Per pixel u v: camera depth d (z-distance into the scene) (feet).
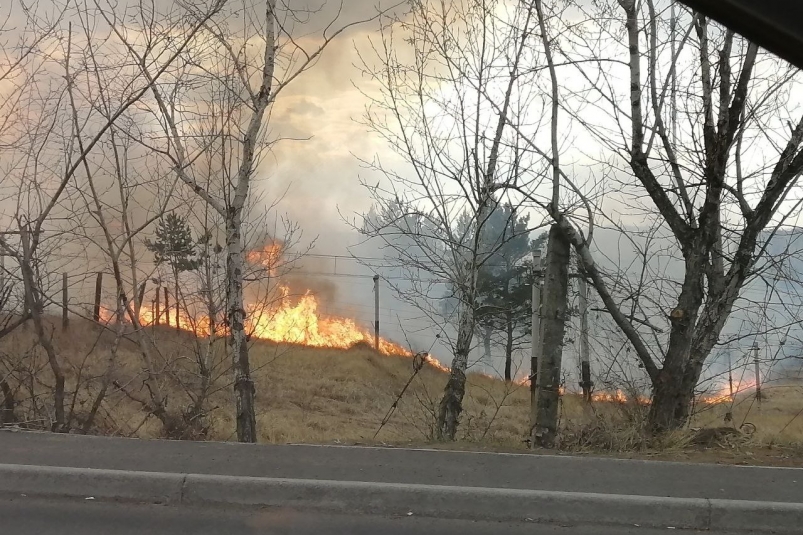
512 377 49.26
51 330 31.53
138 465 20.20
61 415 28.60
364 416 53.72
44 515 17.84
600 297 31.14
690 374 28.78
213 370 32.68
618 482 19.47
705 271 30.14
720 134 27.91
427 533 17.13
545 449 25.55
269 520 17.81
